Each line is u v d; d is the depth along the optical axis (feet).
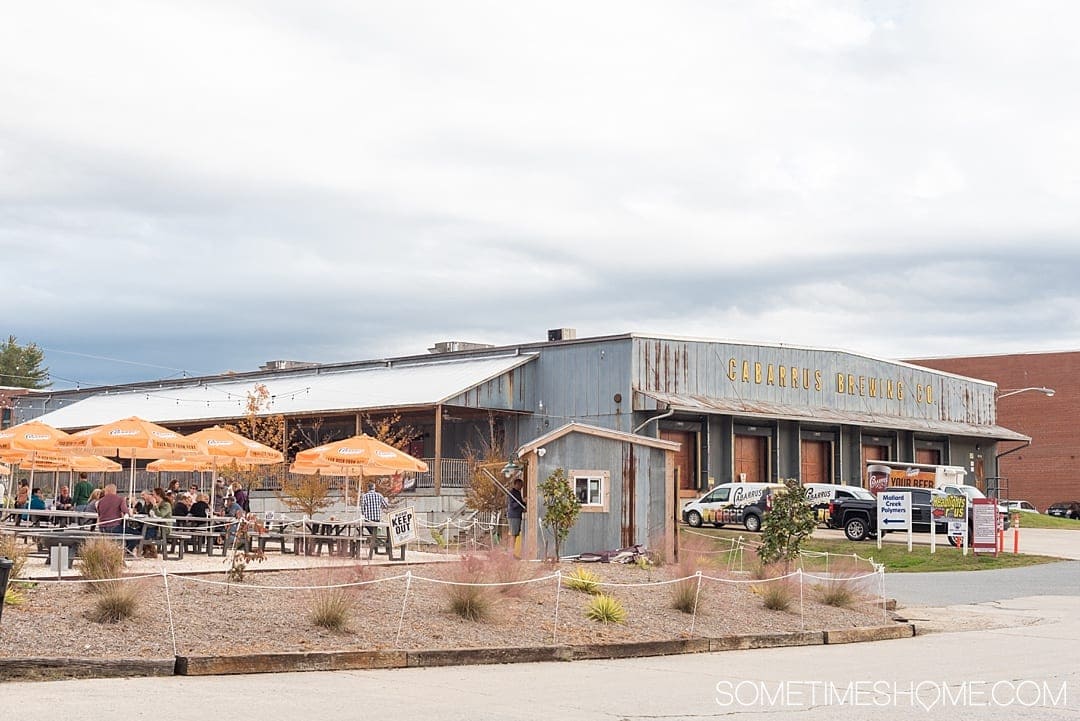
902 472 145.28
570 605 57.93
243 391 187.93
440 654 46.21
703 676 45.19
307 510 111.14
